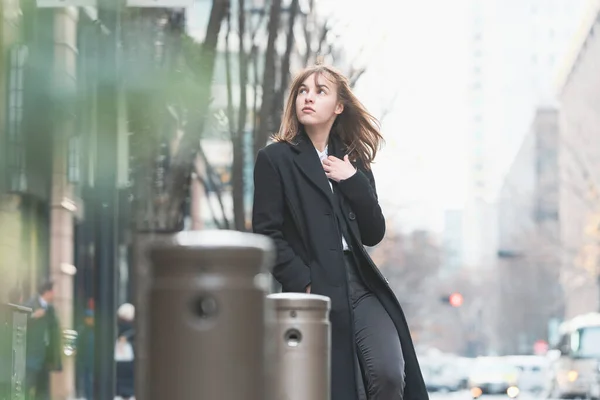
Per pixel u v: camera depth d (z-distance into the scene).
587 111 86.44
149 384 3.29
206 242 3.25
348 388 5.83
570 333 38.44
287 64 20.92
